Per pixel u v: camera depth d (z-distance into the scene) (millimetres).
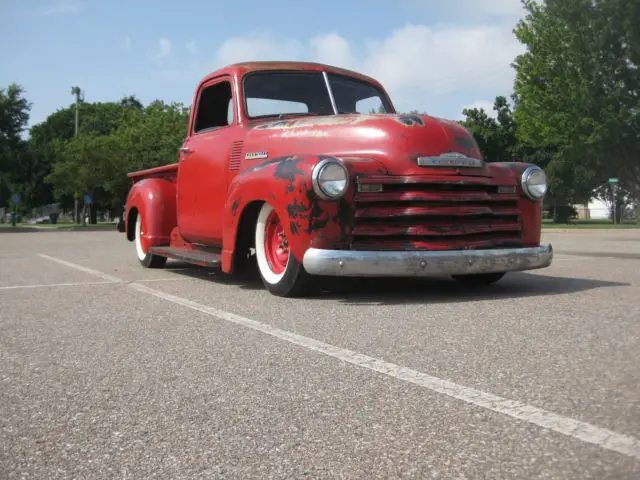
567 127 24391
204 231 6180
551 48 24125
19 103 37469
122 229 8352
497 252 4629
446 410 2186
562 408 2174
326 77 6188
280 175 4559
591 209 59250
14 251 11266
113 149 41625
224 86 6098
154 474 1740
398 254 4324
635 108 22469
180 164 6688
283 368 2768
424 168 4535
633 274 6270
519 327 3516
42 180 54688
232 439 1979
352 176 4379
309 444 1924
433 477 1681
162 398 2393
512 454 1807
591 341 3145
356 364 2805
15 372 2793
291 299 4707
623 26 21922
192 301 4723
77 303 4711
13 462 1835
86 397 2424
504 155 46938
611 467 1703
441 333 3402
